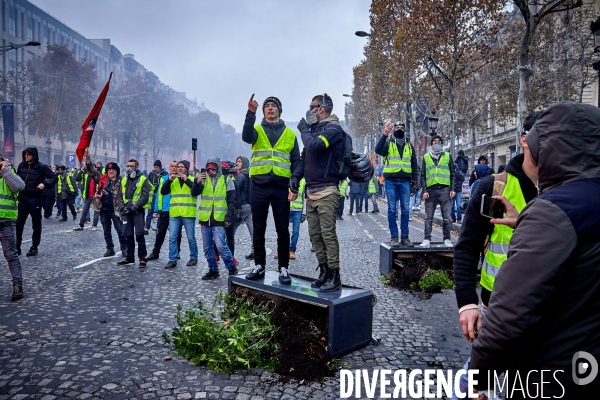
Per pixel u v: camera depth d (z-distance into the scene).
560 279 1.43
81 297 6.37
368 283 7.45
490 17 19.06
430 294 6.65
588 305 1.45
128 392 3.52
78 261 9.13
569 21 19.33
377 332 5.03
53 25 75.31
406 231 7.92
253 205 5.06
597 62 9.92
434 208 8.21
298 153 5.17
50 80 55.62
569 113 1.57
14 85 51.75
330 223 4.56
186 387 3.63
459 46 20.09
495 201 2.43
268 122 5.07
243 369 4.02
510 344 1.48
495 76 22.80
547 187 1.64
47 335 4.79
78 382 3.69
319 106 4.55
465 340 4.84
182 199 8.77
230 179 7.86
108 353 4.32
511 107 23.14
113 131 72.06
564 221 1.44
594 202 1.45
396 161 7.89
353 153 4.71
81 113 58.25
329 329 4.14
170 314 5.62
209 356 4.07
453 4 18.97
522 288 1.45
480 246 2.55
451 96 20.52
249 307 4.69
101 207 9.66
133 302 6.16
